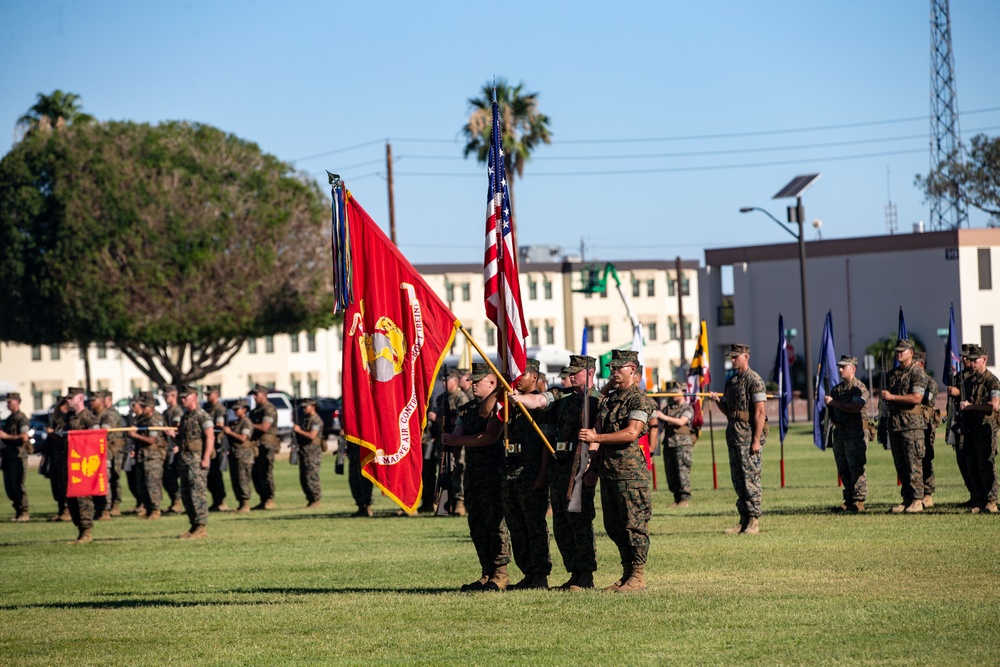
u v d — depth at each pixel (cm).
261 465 2962
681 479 2558
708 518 2228
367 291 1394
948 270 8125
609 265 9288
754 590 1370
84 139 6531
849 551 1664
